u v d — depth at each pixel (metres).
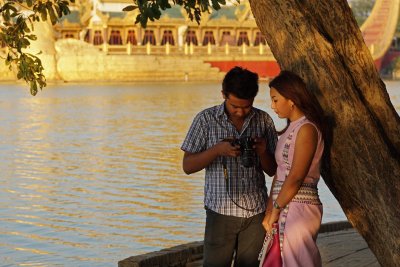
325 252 11.41
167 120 57.56
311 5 7.13
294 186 6.82
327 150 7.13
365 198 7.11
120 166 31.55
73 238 18.06
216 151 7.09
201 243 11.51
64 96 90.94
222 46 134.25
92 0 127.56
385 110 7.24
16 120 57.91
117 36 130.38
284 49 7.18
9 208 21.97
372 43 134.25
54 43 127.06
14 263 15.89
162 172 29.48
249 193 7.26
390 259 7.09
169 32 133.75
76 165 32.12
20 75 10.34
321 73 7.04
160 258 10.64
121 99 84.75
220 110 7.30
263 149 7.15
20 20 10.14
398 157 7.17
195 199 23.31
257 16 7.34
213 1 8.90
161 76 130.25
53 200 23.39
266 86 121.31
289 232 6.92
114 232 18.69
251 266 7.38
